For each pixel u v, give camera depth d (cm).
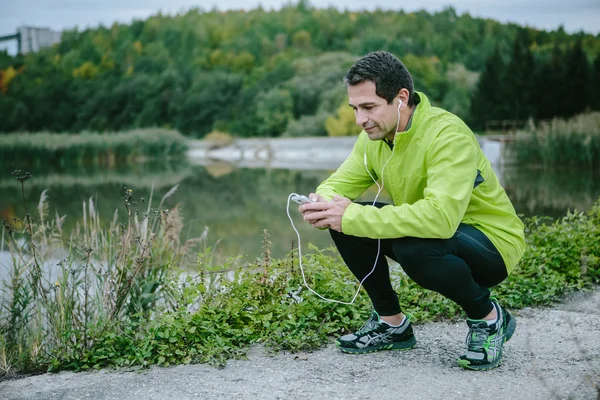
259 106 3888
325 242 659
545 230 440
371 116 245
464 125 250
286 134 3591
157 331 294
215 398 238
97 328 304
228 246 640
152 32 6078
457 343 292
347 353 281
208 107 4188
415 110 250
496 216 256
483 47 4647
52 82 4753
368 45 4934
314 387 245
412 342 285
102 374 272
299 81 3928
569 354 273
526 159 1612
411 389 240
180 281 384
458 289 246
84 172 1962
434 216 236
